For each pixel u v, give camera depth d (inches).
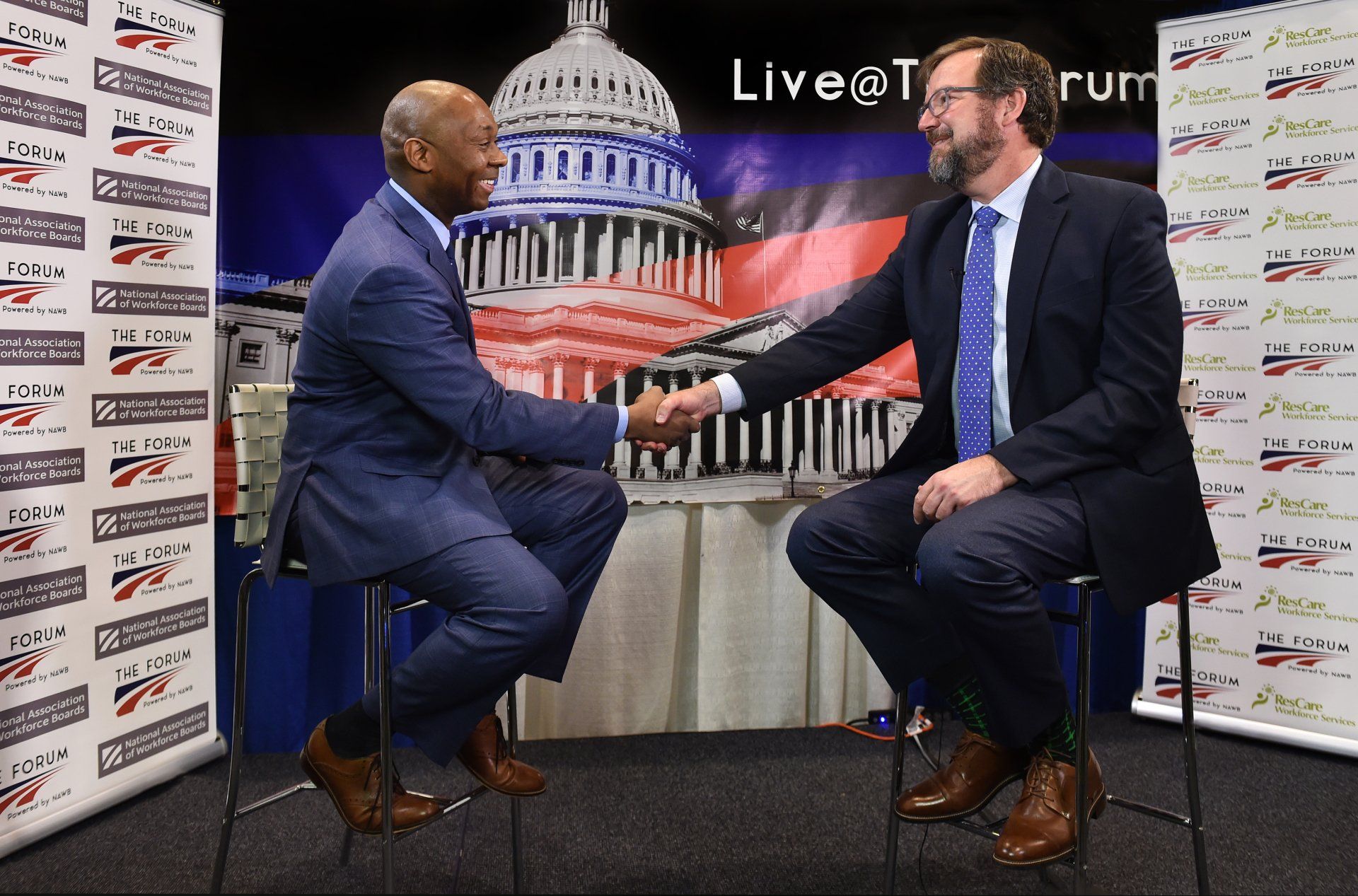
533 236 97.1
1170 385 61.1
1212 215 97.0
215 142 89.0
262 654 96.7
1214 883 70.5
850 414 101.2
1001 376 66.7
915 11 99.3
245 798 86.5
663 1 97.7
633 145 97.7
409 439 64.2
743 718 103.9
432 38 95.3
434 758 61.5
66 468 79.2
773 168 99.3
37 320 76.5
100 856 75.6
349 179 95.0
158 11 84.0
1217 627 99.6
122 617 84.1
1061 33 100.0
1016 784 91.2
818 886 70.7
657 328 98.9
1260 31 93.4
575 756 96.6
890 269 78.3
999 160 66.1
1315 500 94.0
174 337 86.8
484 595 59.4
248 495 67.2
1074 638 104.8
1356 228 90.5
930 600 66.0
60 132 77.4
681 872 72.8
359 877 72.6
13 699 76.1
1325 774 90.8
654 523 100.2
